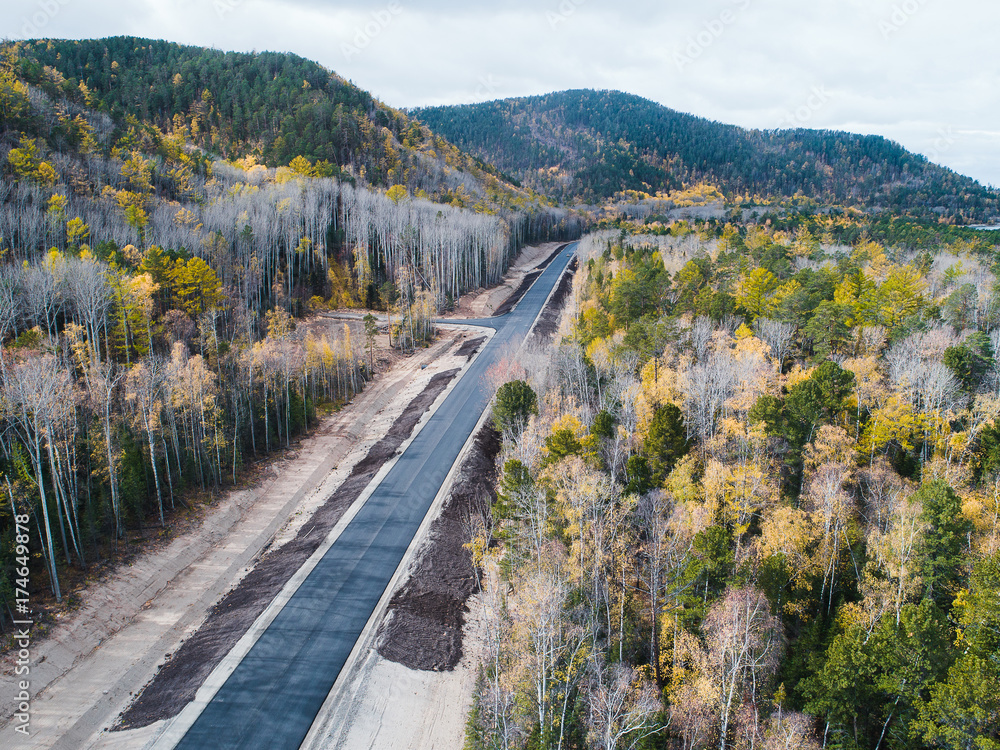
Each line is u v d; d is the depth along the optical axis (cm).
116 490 5978
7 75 13000
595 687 3775
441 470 7594
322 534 6438
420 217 17512
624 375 7350
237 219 12988
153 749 4050
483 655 4656
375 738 4253
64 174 11462
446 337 13238
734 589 3997
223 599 5684
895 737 3594
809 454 5441
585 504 4778
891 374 6475
